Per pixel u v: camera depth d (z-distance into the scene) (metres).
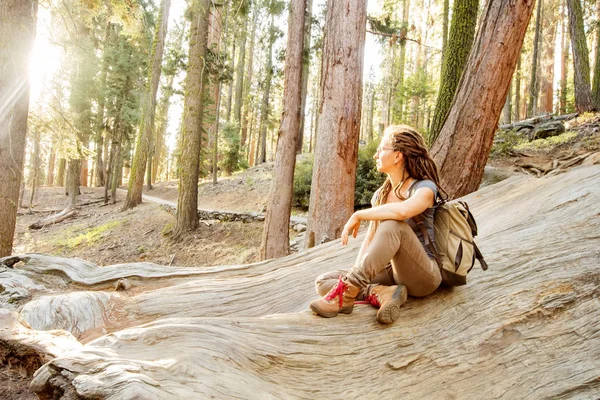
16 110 7.48
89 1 9.84
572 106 23.11
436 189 2.61
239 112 29.66
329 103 7.62
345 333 2.60
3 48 7.30
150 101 21.52
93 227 18.00
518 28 6.30
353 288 2.61
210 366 2.01
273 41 13.42
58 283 4.82
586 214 3.57
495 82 6.45
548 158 11.59
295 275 4.45
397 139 2.69
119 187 32.06
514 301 2.85
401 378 2.42
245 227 13.55
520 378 2.43
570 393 2.32
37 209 23.41
